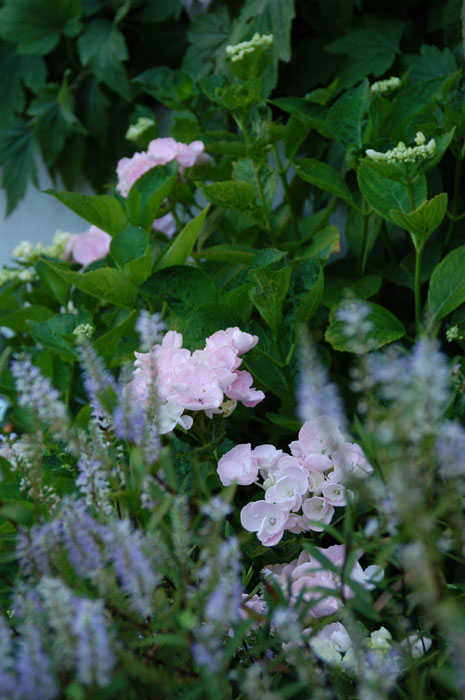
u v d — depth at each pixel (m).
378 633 1.91
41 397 1.90
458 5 2.57
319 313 2.40
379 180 2.28
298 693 1.91
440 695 1.91
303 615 1.83
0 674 1.62
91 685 1.62
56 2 2.88
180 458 2.07
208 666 1.69
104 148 2.97
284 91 2.75
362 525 2.08
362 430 1.85
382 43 2.65
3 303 2.62
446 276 2.20
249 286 2.27
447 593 1.88
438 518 1.89
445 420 1.94
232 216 2.59
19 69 2.98
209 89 2.55
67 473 2.15
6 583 2.02
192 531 1.86
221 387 2.08
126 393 1.92
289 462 2.04
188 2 2.83
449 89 2.50
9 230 3.13
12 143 3.01
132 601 1.85
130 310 2.35
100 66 2.87
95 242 2.64
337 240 2.40
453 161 2.51
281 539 2.10
